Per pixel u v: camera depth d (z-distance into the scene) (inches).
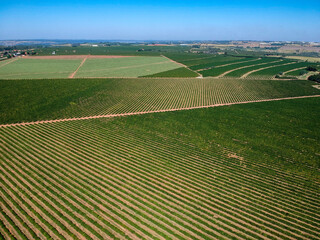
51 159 2207.2
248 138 2810.0
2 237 1369.3
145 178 1995.6
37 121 3110.2
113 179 1959.9
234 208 1722.4
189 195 1824.6
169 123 3159.5
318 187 1994.3
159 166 2183.8
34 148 2400.3
